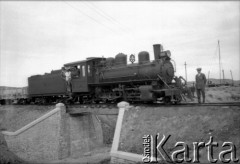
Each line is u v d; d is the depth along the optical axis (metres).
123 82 17.17
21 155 22.05
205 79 14.75
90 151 23.02
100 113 17.11
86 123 23.30
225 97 27.41
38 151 21.23
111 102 18.77
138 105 14.98
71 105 20.88
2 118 27.91
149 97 14.86
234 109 10.91
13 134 22.72
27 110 25.94
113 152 13.16
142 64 16.67
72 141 21.53
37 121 21.52
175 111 12.71
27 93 29.91
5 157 17.09
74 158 20.53
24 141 22.08
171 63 16.50
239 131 9.69
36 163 19.39
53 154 20.42
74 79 21.28
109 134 26.22
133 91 16.81
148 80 15.65
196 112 11.91
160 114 13.15
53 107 22.80
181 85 15.41
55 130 20.56
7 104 33.44
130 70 17.12
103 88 19.27
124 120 14.39
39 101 28.02
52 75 24.84
